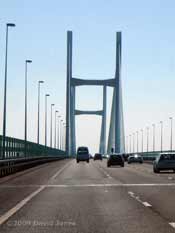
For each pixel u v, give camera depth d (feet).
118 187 119.14
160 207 76.74
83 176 171.53
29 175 178.40
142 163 376.68
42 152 370.53
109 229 54.95
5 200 88.38
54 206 78.43
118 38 644.27
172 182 136.87
